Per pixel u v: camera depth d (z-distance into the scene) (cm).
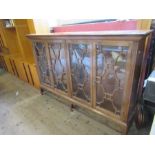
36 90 243
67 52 146
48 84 204
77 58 143
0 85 274
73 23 195
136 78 119
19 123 167
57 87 192
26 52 252
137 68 113
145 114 138
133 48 99
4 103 212
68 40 138
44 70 197
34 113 183
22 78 285
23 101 213
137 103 144
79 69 149
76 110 182
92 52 124
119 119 135
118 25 150
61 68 168
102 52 119
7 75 322
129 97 118
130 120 136
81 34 121
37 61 196
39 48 182
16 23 226
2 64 351
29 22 201
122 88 121
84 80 149
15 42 303
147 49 125
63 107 190
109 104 141
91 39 119
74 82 163
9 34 288
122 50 107
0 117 181
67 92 177
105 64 123
